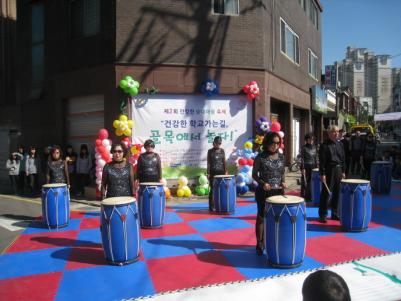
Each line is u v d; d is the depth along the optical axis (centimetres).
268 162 639
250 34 1286
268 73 1350
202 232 789
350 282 528
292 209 568
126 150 1106
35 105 1538
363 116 7162
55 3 1396
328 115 2923
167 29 1219
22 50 1625
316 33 2244
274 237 576
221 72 1255
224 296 495
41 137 1499
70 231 830
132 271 585
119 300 493
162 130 1223
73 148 1366
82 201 1149
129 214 606
